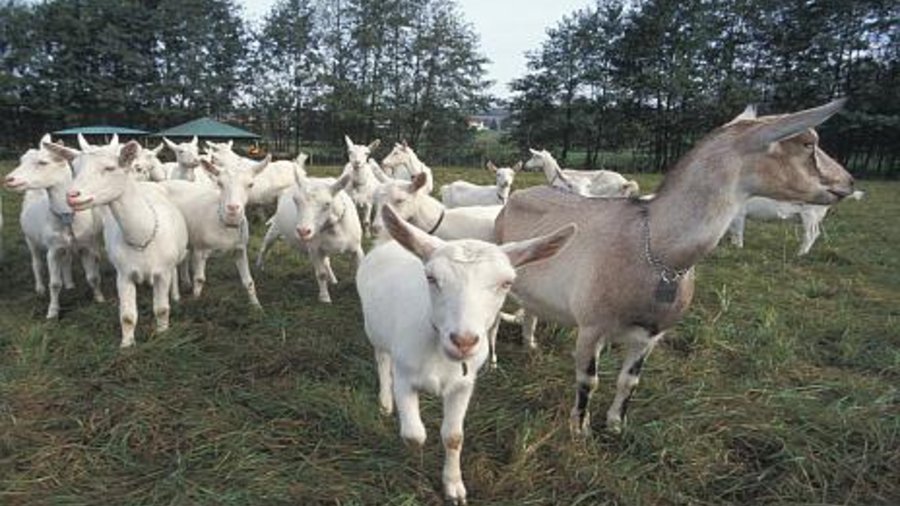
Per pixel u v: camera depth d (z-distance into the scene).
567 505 3.67
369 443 4.23
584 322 4.18
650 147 49.38
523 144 52.84
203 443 4.17
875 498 3.80
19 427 4.30
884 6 39.84
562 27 52.16
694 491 3.86
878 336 6.45
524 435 4.20
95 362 5.35
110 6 53.53
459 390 3.57
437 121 55.16
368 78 56.19
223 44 58.22
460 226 6.89
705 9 46.78
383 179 10.41
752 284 8.52
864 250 11.45
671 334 6.31
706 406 4.72
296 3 58.03
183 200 6.97
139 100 53.47
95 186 5.27
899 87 37.31
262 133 57.91
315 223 7.10
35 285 7.95
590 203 4.61
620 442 4.30
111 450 4.10
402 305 3.68
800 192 3.63
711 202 3.68
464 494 3.71
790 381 5.30
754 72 45.50
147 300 7.12
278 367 5.36
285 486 3.75
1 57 51.06
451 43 55.94
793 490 3.83
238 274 8.52
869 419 4.50
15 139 50.81
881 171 38.41
